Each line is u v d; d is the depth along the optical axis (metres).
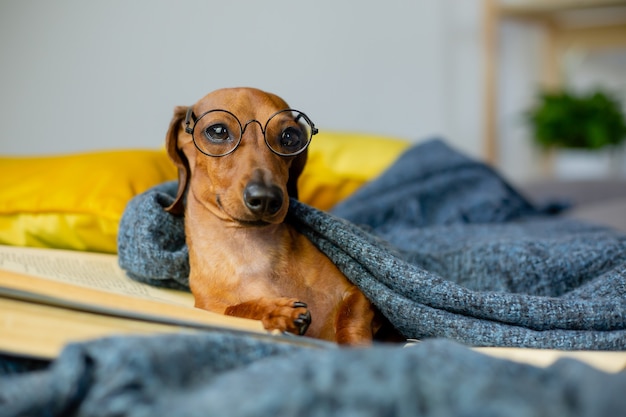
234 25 3.59
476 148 4.75
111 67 3.37
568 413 0.63
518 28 4.87
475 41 4.66
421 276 1.20
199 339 0.78
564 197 3.33
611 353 1.04
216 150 1.25
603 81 5.07
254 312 1.14
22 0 3.22
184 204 1.44
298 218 1.34
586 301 1.22
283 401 0.63
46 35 3.26
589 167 5.12
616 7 4.41
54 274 1.33
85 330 0.85
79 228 1.75
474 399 0.63
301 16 3.78
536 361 1.01
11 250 1.55
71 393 0.67
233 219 1.23
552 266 1.49
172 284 1.46
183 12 3.46
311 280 1.29
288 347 0.85
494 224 2.20
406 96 4.30
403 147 2.67
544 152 5.15
